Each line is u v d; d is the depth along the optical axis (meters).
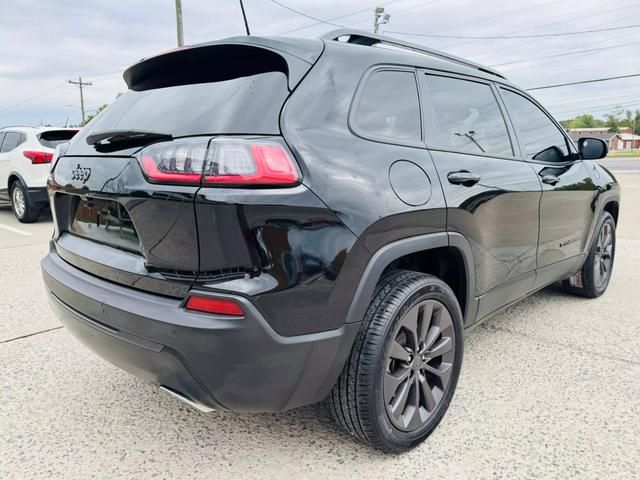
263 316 1.57
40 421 2.32
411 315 2.01
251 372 1.59
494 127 2.78
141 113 2.07
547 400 2.49
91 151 2.05
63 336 3.30
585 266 3.97
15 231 7.39
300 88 1.79
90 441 2.17
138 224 1.73
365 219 1.75
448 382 2.25
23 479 1.92
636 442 2.14
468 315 2.45
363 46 2.15
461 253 2.28
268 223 1.56
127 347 1.75
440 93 2.43
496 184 2.49
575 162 3.65
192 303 1.60
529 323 3.59
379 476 1.94
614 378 2.72
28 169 7.82
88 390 2.61
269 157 1.58
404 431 2.04
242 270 1.57
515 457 2.05
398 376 2.01
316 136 1.74
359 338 1.86
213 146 1.57
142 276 1.76
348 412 1.92
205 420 2.34
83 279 2.02
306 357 1.67
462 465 2.00
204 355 1.57
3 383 2.67
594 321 3.62
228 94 1.82
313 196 1.63
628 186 16.30
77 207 2.21
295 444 2.15
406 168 2.00
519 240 2.79
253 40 1.90
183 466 2.01
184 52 2.03
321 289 1.66
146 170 1.67
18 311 3.77
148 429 2.26
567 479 1.91
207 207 1.54
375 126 2.00
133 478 1.93
